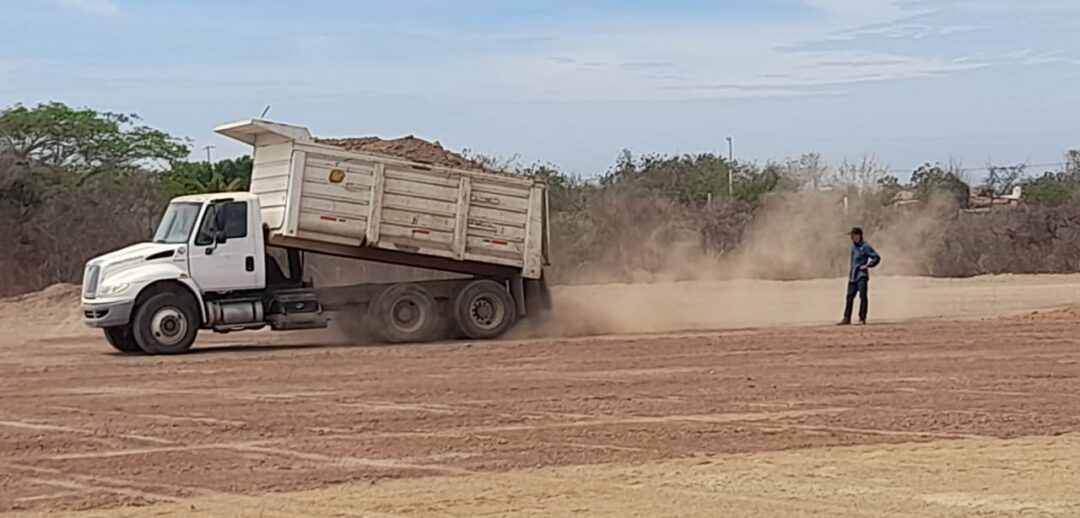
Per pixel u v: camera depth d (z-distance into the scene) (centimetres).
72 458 1325
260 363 2184
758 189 5325
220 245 2428
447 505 1091
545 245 2688
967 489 1139
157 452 1353
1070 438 1396
